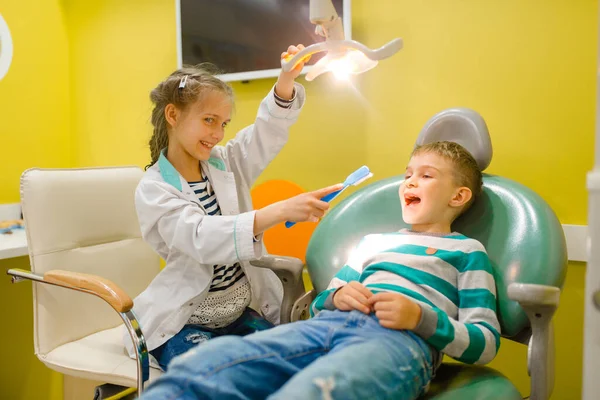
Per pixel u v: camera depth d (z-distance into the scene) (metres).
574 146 1.28
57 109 2.01
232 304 1.19
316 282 1.16
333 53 1.05
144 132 1.90
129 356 1.21
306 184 1.62
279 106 1.28
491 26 1.35
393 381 0.75
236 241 1.01
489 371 0.95
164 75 1.85
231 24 1.64
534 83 1.32
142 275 1.52
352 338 0.82
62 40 2.02
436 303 0.93
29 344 1.83
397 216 1.18
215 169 1.25
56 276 1.12
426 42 1.43
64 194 1.34
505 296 0.96
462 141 1.15
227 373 0.71
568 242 1.28
